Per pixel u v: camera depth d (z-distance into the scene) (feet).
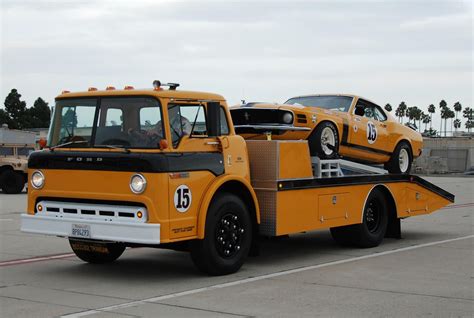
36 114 253.44
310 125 33.83
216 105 26.48
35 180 27.14
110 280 26.58
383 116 41.55
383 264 30.66
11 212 55.98
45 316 20.48
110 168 25.09
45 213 26.99
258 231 29.32
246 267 29.76
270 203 29.45
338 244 37.45
